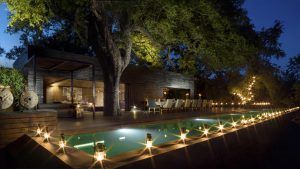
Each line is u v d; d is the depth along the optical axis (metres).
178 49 14.59
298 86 23.73
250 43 12.55
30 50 10.57
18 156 4.48
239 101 25.02
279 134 9.78
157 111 14.09
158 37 12.29
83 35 12.27
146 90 17.53
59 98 17.50
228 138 5.62
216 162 4.91
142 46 14.20
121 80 15.81
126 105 16.25
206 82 26.11
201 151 4.50
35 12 9.66
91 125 7.21
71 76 13.45
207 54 11.88
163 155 3.76
